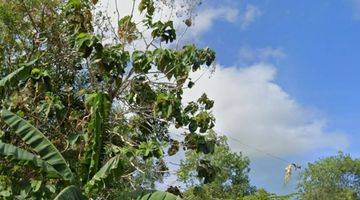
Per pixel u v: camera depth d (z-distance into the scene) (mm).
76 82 14719
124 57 12820
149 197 8711
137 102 13500
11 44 14898
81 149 12047
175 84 13500
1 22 14984
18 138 12078
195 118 13148
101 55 12438
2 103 12477
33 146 9320
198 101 13500
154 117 13102
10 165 11680
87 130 11242
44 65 14039
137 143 13367
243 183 37000
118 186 11727
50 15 14898
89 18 13844
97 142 9930
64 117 12422
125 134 13148
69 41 13984
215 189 35406
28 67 10703
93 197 9852
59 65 14555
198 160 13258
